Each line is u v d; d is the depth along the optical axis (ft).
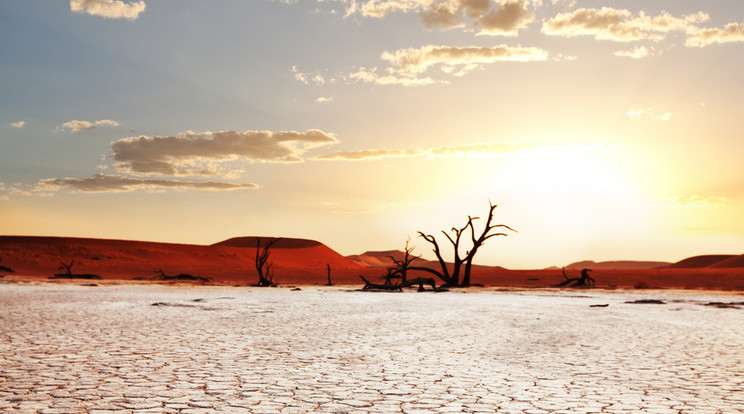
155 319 63.77
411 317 70.69
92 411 22.39
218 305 91.86
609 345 44.50
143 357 35.81
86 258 424.87
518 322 64.64
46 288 156.46
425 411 22.89
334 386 27.50
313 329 54.70
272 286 223.71
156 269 354.74
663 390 27.32
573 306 99.30
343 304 98.99
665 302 117.19
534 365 34.22
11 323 56.90
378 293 156.25
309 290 178.29
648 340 48.34
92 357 35.63
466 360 35.86
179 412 22.38
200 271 345.72
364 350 40.04
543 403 24.43
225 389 26.63
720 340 48.78
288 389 26.73
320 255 590.55
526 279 277.64
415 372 31.42
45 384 27.37
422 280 177.58
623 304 109.19
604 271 317.01
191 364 33.37
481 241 226.17
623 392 26.78
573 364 34.78
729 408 23.79
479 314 76.79
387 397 25.29
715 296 151.43
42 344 41.37
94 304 89.56
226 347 40.86
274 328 55.26
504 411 22.99
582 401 24.86
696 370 32.99
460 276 291.38
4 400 24.07
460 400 24.84
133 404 23.57
